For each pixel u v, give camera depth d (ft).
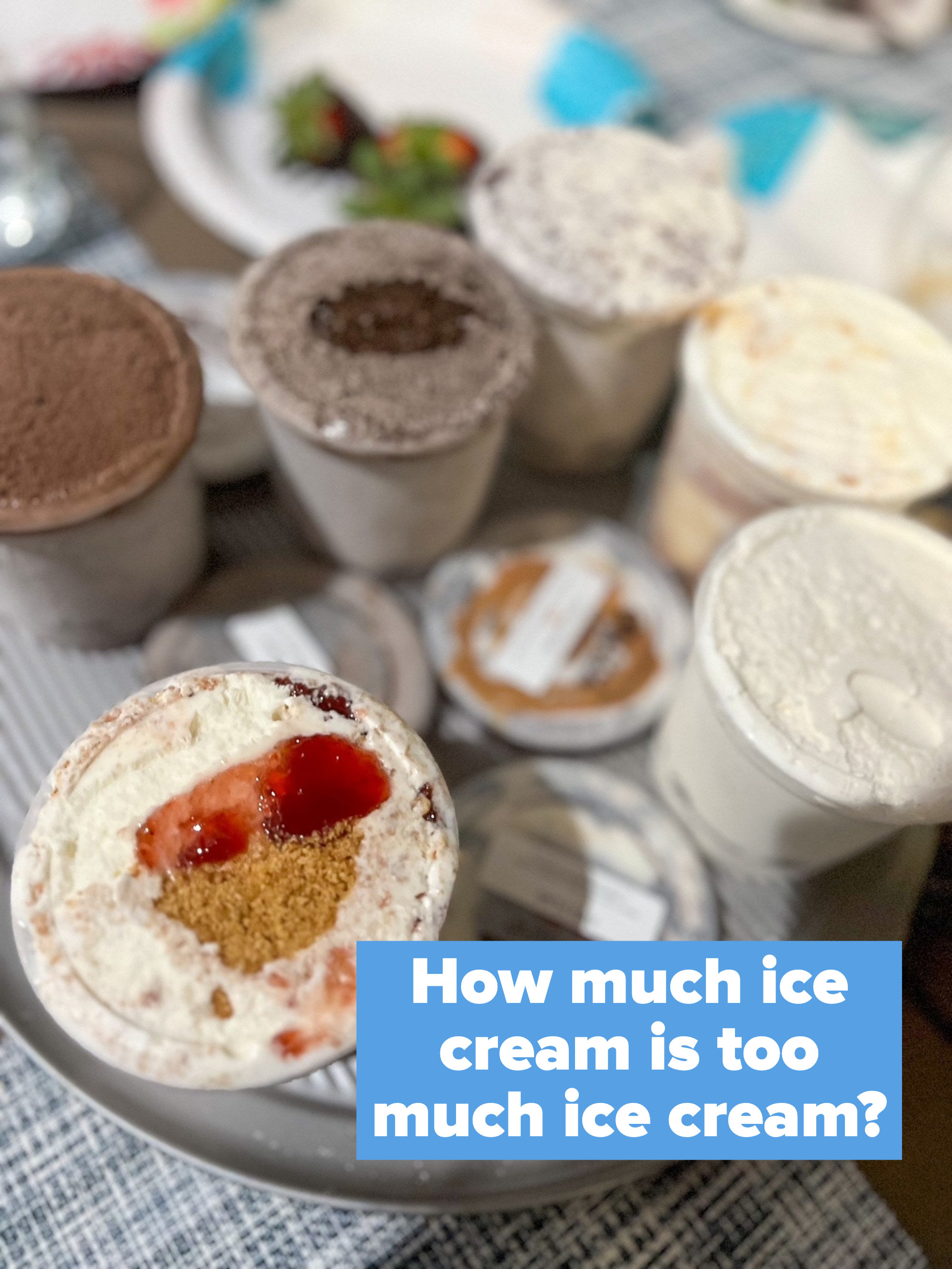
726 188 2.29
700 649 1.59
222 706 1.39
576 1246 1.56
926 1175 1.58
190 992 1.24
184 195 2.83
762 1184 1.61
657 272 2.06
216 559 2.20
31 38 3.08
